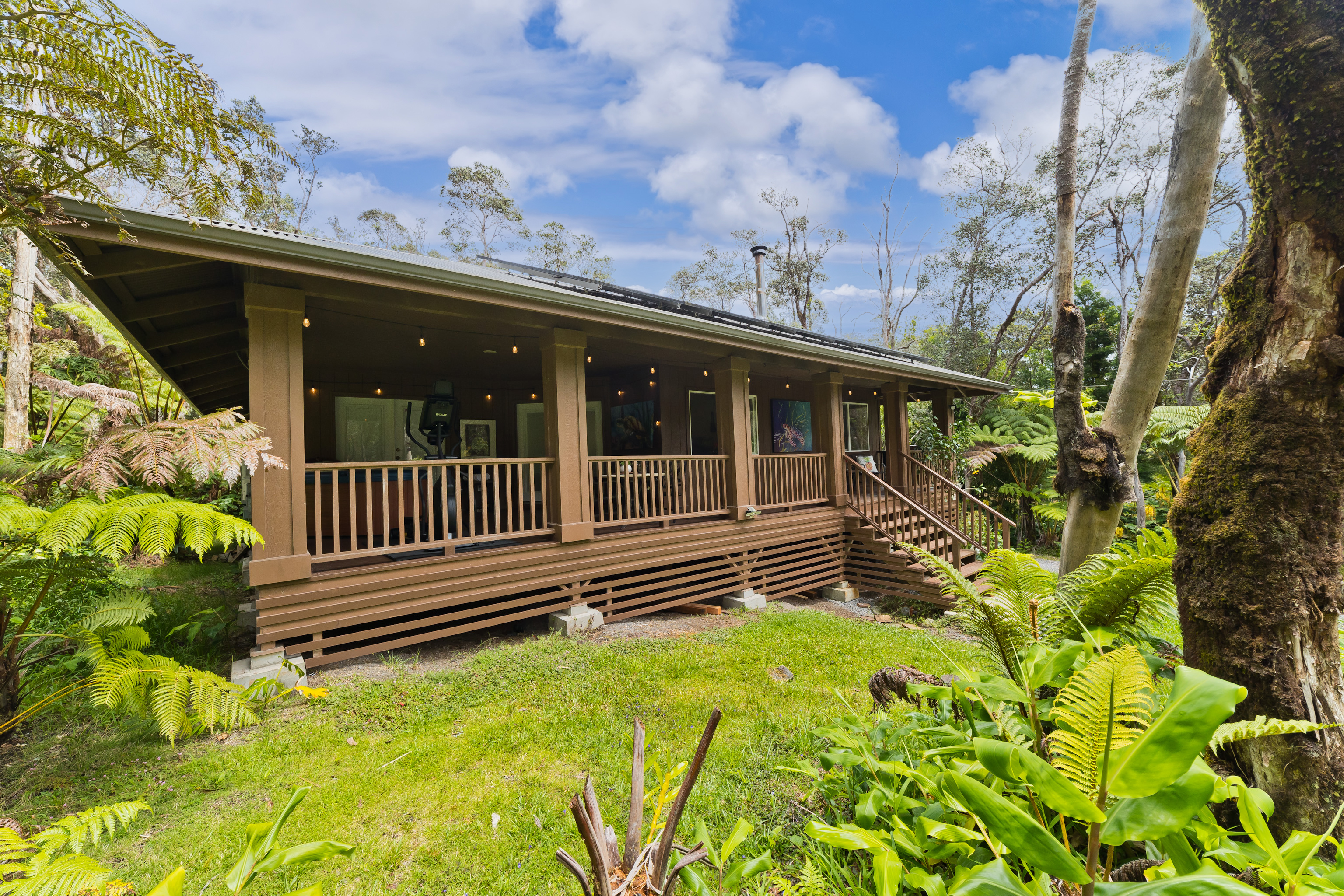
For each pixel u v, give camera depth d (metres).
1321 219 1.58
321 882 2.18
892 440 10.18
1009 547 7.69
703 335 6.04
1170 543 2.43
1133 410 3.14
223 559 9.01
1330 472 1.64
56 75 2.56
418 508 4.65
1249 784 1.73
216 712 2.98
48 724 3.40
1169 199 2.96
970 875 1.17
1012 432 14.47
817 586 7.83
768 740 3.22
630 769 2.97
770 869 1.94
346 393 8.27
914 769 2.15
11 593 2.96
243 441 3.13
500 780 2.89
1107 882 1.12
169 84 2.77
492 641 5.24
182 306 4.75
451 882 2.19
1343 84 1.47
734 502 6.96
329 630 4.43
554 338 5.31
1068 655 1.78
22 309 8.14
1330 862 1.52
